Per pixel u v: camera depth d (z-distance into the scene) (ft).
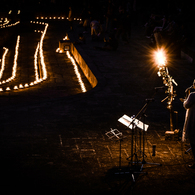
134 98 35.99
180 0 81.87
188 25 69.72
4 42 80.33
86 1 107.76
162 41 55.67
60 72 54.65
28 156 23.38
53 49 71.72
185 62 51.47
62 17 108.58
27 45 79.05
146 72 46.24
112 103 34.30
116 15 76.33
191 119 22.39
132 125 22.21
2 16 95.71
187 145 25.68
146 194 19.60
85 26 79.66
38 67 61.67
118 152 24.45
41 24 97.96
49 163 22.59
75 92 45.37
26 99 42.45
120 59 53.47
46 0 111.04
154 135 27.40
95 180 20.85
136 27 85.35
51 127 28.12
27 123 28.78
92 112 31.73
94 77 44.29
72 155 23.77
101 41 68.54
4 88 48.98
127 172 21.80
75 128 28.12
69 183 20.43
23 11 102.32
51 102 34.06
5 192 19.39
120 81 41.86
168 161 23.44
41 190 19.65
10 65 63.98
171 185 20.58
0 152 23.76
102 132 27.55
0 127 27.81
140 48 61.98
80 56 56.03
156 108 33.19
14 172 21.40
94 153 24.18
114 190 19.86
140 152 24.41
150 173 21.80
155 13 75.97
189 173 21.98
